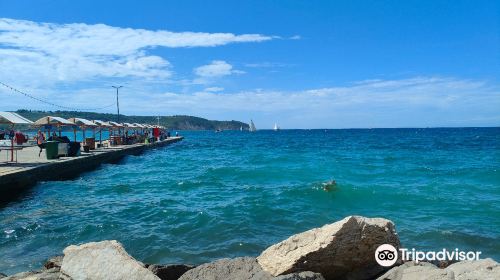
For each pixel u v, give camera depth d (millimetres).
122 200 17781
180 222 13617
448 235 12062
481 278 6184
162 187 21844
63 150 28828
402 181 23875
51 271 8078
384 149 56000
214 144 77875
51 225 13273
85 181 24141
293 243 7262
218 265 7418
